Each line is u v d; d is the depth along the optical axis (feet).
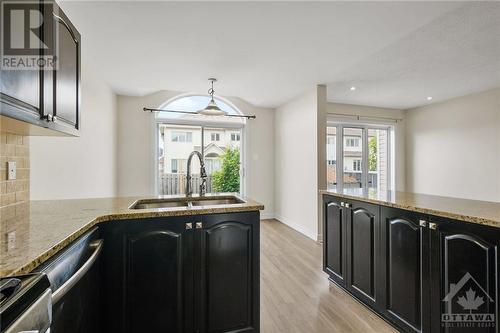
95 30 7.72
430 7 6.56
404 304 5.68
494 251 4.10
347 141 18.34
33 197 6.38
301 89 13.80
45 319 2.32
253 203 5.93
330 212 8.34
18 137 5.59
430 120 17.42
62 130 4.80
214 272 5.21
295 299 7.40
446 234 4.82
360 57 9.68
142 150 15.60
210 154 17.46
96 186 11.19
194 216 5.08
